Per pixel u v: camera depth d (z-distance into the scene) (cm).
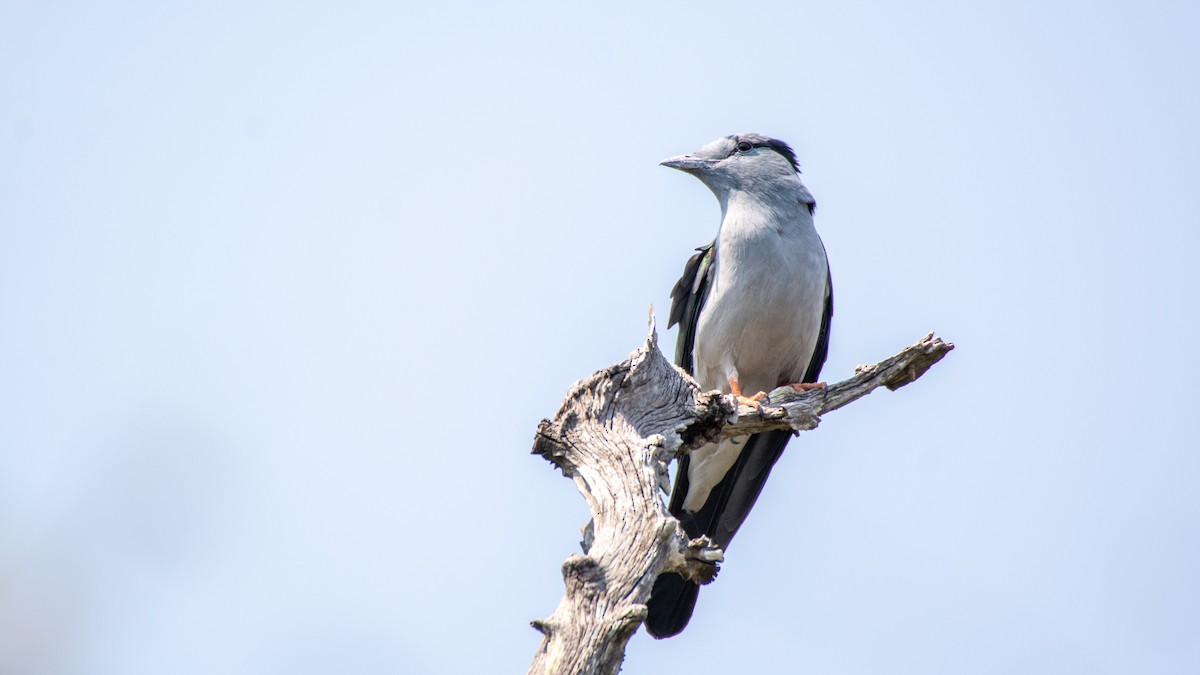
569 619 726
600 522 819
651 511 806
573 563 748
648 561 768
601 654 714
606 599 739
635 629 725
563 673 702
